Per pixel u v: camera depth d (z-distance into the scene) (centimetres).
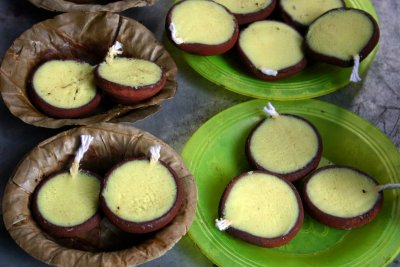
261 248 57
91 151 58
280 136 62
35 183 56
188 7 66
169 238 53
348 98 67
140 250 52
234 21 66
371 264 56
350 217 58
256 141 61
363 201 58
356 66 63
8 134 62
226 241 57
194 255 58
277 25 67
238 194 58
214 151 62
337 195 59
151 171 56
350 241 58
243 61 65
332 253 58
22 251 57
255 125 63
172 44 66
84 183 57
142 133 58
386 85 68
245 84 65
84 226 55
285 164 60
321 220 58
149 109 61
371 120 66
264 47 66
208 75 65
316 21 66
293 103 64
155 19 70
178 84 67
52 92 61
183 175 57
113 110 60
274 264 56
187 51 65
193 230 57
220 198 59
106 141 58
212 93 66
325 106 64
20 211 54
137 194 55
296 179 60
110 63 61
